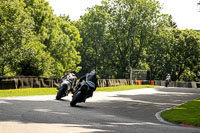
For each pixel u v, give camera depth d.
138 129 20.30
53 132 16.98
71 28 188.62
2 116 22.91
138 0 183.38
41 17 144.75
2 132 16.27
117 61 195.12
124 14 182.88
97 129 19.14
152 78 199.38
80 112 29.44
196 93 75.44
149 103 44.53
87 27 196.62
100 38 192.75
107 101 44.19
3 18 116.19
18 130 17.08
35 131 17.02
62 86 42.16
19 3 122.50
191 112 33.72
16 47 117.56
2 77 65.44
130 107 37.88
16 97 42.94
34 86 75.06
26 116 23.73
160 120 27.77
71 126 19.86
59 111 28.89
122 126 21.56
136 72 152.25
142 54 189.38
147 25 182.25
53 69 149.62
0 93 54.09
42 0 150.25
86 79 36.16
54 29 157.38
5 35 116.38
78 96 34.56
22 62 120.88
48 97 45.56
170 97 58.25
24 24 120.06
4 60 117.75
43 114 25.72
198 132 20.34
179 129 21.52
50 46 155.75
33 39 130.75
